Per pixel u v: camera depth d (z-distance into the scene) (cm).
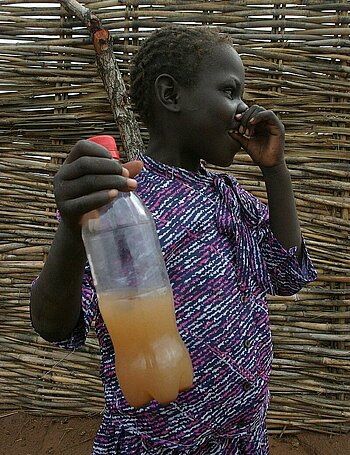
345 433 248
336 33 225
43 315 91
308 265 128
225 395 106
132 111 218
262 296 116
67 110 239
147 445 108
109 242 83
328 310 239
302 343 241
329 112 231
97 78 236
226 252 110
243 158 235
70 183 76
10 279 249
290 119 232
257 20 227
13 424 258
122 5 229
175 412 105
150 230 86
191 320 104
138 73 115
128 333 82
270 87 231
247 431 112
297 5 225
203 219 108
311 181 234
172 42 108
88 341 252
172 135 112
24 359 255
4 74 239
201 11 228
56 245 84
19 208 246
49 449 246
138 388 83
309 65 228
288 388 244
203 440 107
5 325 254
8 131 243
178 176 111
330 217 235
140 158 115
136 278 83
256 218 121
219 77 106
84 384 254
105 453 114
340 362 239
